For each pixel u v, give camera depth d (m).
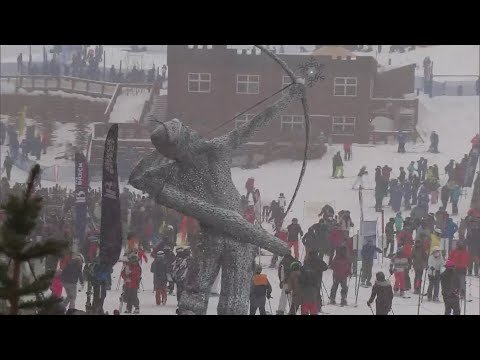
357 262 41.41
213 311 30.89
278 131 67.75
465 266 34.66
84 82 73.75
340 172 63.03
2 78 73.00
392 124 71.88
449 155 68.81
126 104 73.50
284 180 63.50
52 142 69.12
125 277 31.00
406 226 44.38
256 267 27.78
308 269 28.81
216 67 72.62
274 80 72.81
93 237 36.53
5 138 69.25
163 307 32.88
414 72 74.88
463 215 56.75
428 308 35.03
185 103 73.12
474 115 72.44
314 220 56.72
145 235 45.59
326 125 70.88
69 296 28.66
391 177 66.25
